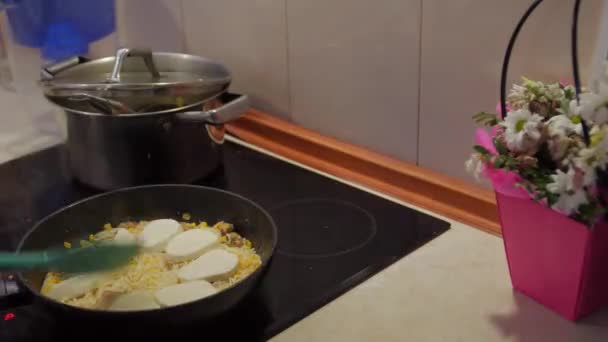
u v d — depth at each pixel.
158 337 0.60
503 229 0.68
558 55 0.71
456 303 0.68
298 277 0.73
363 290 0.71
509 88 0.77
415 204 0.86
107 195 0.79
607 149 0.53
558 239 0.62
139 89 0.84
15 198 0.93
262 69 1.05
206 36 1.12
